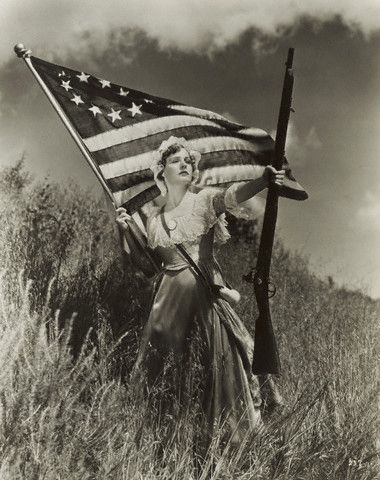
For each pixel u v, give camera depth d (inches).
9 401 150.5
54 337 183.8
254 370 177.9
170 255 183.9
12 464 141.2
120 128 200.5
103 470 151.0
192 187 188.4
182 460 162.9
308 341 222.7
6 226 219.3
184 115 202.5
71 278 215.2
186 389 176.4
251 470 165.9
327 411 194.1
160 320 181.2
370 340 225.1
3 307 177.9
